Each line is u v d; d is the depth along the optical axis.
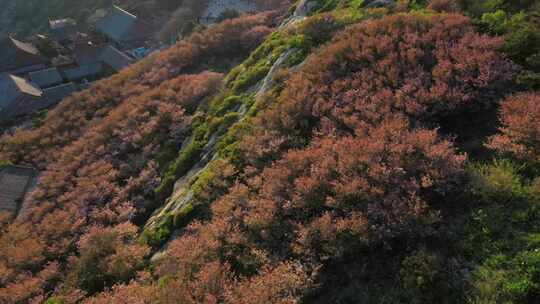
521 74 12.95
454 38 15.62
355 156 12.59
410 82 14.61
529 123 10.82
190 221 16.67
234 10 61.31
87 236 18.66
